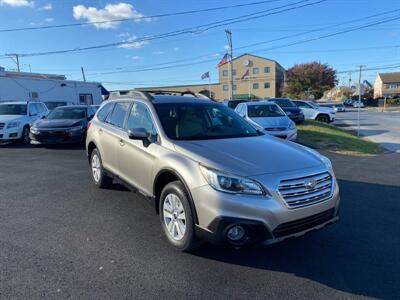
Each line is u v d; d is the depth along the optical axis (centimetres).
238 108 1411
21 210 548
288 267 372
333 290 330
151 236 448
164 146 436
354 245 426
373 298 318
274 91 9025
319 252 407
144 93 547
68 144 1280
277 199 348
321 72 8444
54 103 2631
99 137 623
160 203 428
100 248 414
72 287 331
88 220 505
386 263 382
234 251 405
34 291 324
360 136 1878
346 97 9312
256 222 340
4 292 321
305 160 395
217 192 348
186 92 630
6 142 1345
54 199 604
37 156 1057
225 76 9044
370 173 825
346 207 570
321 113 2533
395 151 1261
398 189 681
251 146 425
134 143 495
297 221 360
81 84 3203
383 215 533
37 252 403
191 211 373
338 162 969
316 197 374
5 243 427
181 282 341
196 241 379
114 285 335
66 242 430
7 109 1438
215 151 398
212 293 324
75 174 795
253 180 348
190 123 482
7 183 716
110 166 593
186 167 382
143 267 369
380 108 6612
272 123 1164
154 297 317
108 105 642
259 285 338
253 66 9031
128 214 530
